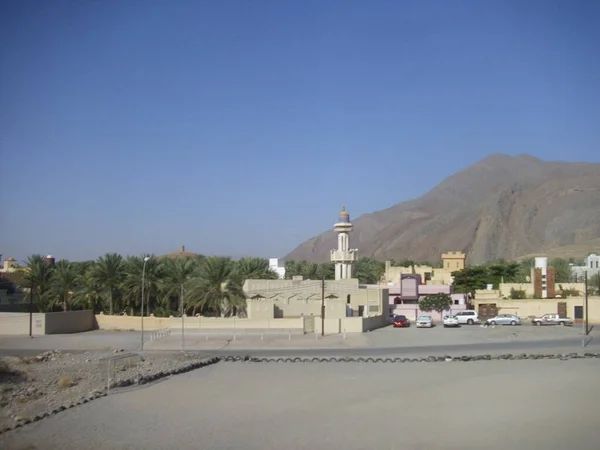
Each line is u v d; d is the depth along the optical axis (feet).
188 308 279.69
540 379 141.18
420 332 247.50
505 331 247.29
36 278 296.51
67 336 255.09
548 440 92.73
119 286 283.59
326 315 265.95
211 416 110.32
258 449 90.38
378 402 119.55
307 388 134.51
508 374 148.15
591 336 230.89
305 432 98.89
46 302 300.20
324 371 156.66
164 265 289.94
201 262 306.35
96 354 198.08
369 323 258.16
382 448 89.97
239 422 105.81
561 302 299.38
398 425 102.27
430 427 100.73
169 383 143.84
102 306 306.96
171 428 102.32
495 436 95.04
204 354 192.65
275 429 100.99
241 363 173.47
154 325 273.13
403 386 134.92
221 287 270.87
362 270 389.60
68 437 97.60
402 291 329.52
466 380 140.97
